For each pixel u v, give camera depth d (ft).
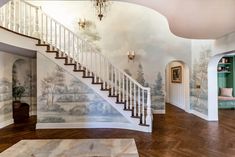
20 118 22.36
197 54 25.76
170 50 27.12
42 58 19.45
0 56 19.60
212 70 22.85
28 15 21.84
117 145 9.07
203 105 24.23
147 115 18.40
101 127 19.54
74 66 19.53
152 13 26.86
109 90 19.57
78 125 19.60
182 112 28.32
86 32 26.30
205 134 17.22
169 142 15.10
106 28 26.53
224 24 13.58
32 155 7.84
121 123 19.40
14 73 24.49
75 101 19.62
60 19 26.11
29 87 25.54
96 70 21.81
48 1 25.96
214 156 12.35
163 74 27.09
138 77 26.91
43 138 15.98
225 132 17.83
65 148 8.65
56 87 19.53
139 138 16.10
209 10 11.44
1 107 19.72
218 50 19.13
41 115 19.51
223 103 31.35
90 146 8.93
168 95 38.45
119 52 26.63
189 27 14.51
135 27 26.86
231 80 31.86
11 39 17.17
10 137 16.30
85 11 26.32
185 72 29.19
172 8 11.64
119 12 26.63
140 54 26.94
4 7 16.96
